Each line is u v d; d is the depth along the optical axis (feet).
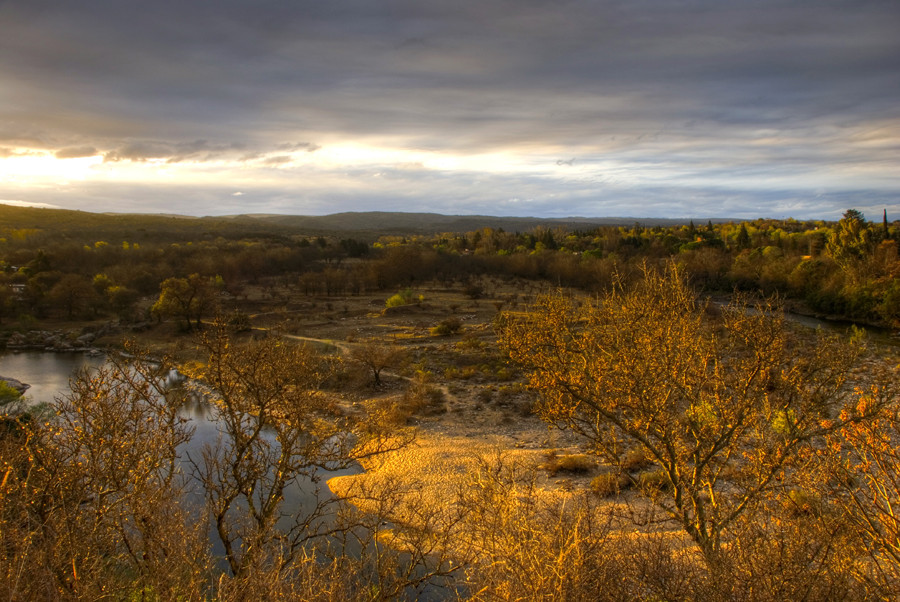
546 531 24.57
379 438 43.83
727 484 44.91
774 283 245.24
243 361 30.58
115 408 25.50
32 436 23.21
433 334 193.88
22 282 281.95
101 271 318.65
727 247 352.28
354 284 310.45
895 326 187.83
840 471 24.93
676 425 33.88
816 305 224.33
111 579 21.90
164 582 20.49
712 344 32.83
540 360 32.83
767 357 28.91
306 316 233.96
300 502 67.72
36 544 21.11
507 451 84.69
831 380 31.24
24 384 135.74
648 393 30.45
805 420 28.71
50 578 18.34
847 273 222.28
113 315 238.27
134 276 282.15
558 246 463.42
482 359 151.33
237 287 307.99
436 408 108.78
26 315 214.69
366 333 199.82
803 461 29.12
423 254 361.92
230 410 29.60
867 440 24.66
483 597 22.74
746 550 22.54
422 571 40.60
